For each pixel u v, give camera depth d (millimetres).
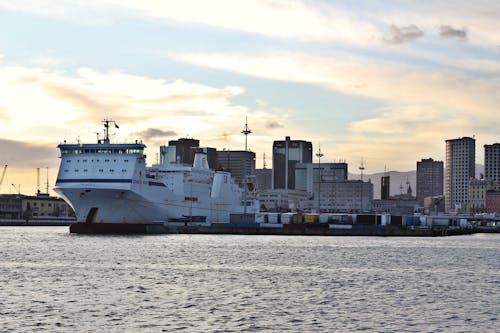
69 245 176875
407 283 105312
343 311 79125
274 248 178375
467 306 83500
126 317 74062
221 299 86500
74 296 87188
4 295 87250
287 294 91500
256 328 69500
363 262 140750
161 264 128500
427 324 72438
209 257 145750
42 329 68125
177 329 68625
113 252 154375
